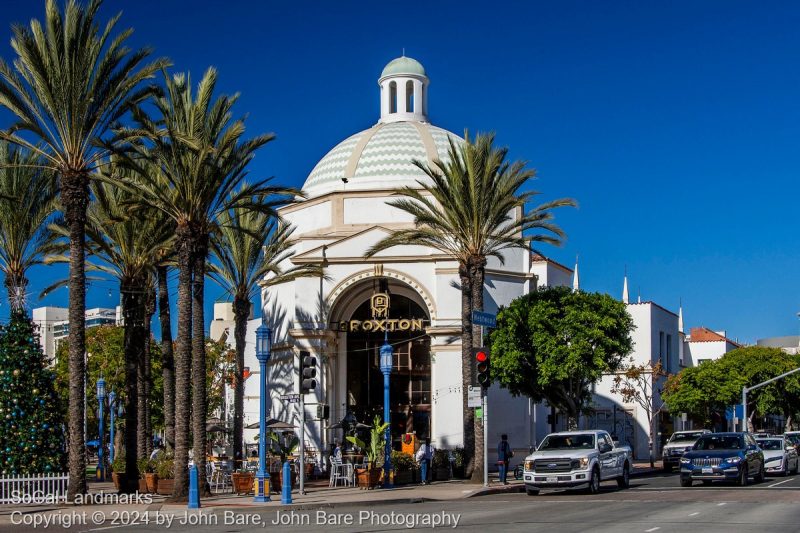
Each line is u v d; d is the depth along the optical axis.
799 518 19.59
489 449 44.06
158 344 62.62
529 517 20.98
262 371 27.80
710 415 59.38
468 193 35.53
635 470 44.66
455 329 43.47
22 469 27.53
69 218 26.84
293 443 35.69
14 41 25.92
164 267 36.84
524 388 41.19
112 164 31.41
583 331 39.16
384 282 45.47
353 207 47.12
